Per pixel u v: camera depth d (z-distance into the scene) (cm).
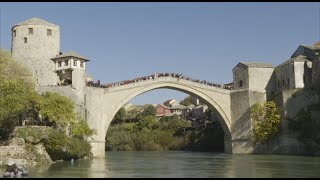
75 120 5944
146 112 13238
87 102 6712
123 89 7294
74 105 6206
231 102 8250
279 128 7475
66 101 5825
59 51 7419
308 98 7356
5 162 4491
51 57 7238
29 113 5919
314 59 7519
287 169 4338
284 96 7481
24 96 5275
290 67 7781
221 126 9369
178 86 7938
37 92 6038
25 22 7256
